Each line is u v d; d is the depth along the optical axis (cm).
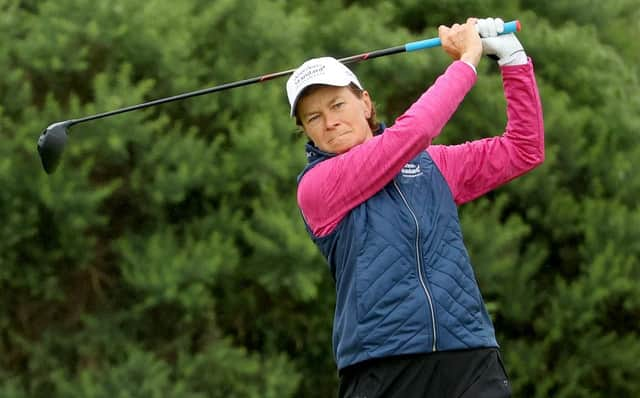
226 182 2978
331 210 1208
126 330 3048
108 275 3100
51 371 3012
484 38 1279
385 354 1151
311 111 1250
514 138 1282
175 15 3069
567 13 3922
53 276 2986
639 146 3609
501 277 3400
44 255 2941
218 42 3231
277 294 3152
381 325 1155
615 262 3359
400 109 3494
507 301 3425
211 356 3008
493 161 1282
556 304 3412
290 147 3045
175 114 3081
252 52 3203
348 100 1252
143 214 3083
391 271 1161
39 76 2998
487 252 3272
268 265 3005
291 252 2948
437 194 1214
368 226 1188
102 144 2836
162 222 3042
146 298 2989
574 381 3422
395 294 1155
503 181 1297
